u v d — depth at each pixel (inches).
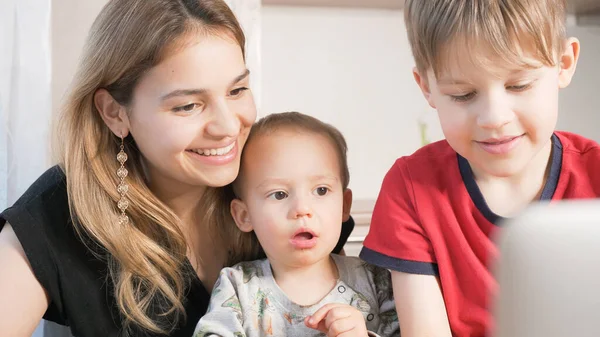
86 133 45.2
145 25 41.1
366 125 82.0
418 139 82.7
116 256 44.1
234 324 41.3
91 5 65.6
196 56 40.7
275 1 78.7
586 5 77.9
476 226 40.3
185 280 46.3
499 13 34.4
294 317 43.2
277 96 80.3
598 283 15.1
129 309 44.5
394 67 82.3
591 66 80.8
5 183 62.1
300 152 43.7
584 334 15.2
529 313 15.5
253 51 63.9
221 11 42.6
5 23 62.3
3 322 41.5
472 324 40.3
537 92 35.1
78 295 44.4
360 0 79.7
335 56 81.1
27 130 62.4
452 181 41.4
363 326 39.7
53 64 65.3
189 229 48.1
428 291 40.3
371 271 46.0
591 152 40.3
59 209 45.8
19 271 43.1
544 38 34.6
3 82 62.2
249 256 48.6
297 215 42.6
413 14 38.6
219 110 41.4
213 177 42.9
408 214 41.8
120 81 42.6
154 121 41.9
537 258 15.4
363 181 81.4
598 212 15.3
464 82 35.6
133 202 45.4
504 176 37.2
